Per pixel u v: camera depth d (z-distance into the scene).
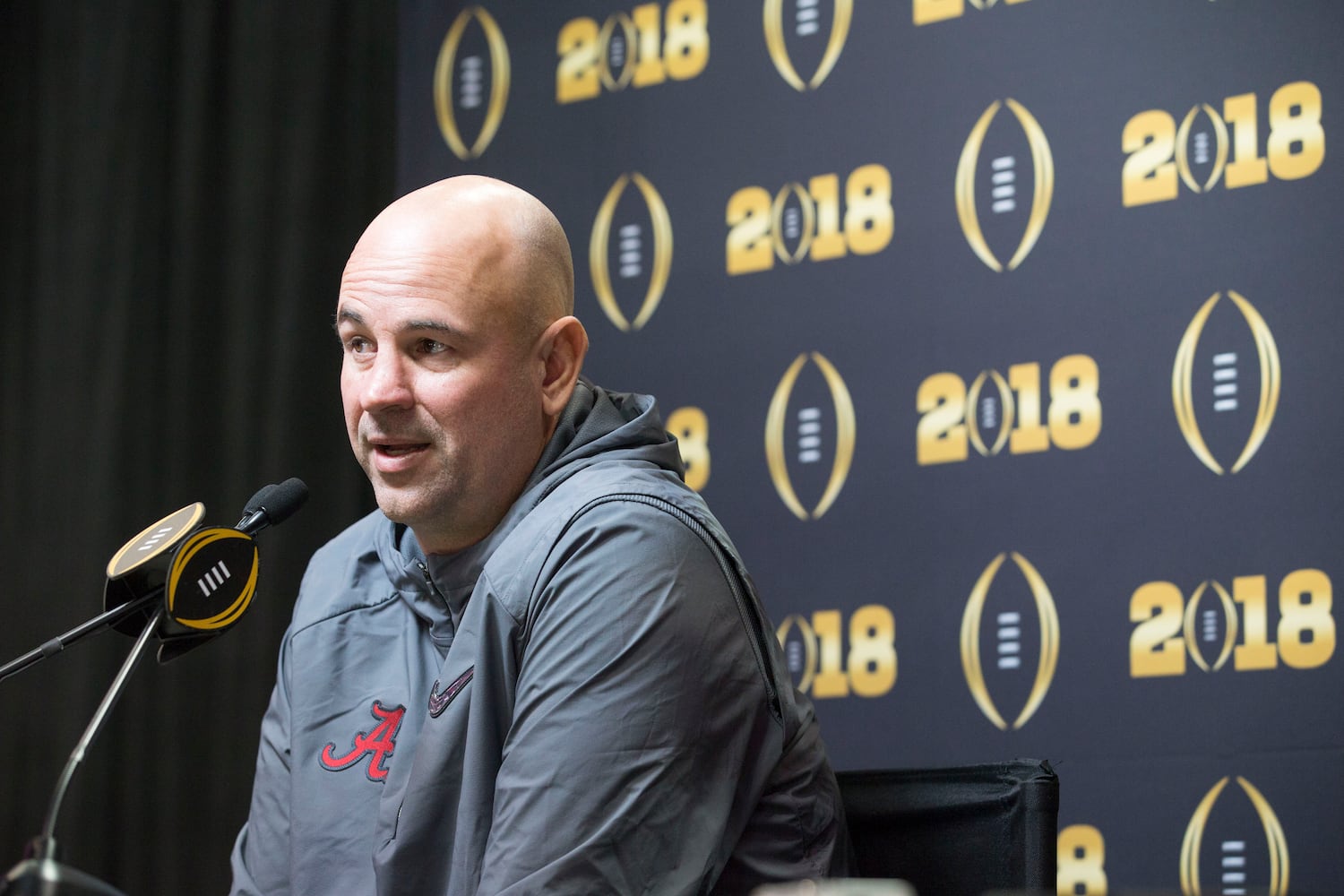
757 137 11.56
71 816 13.12
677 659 5.84
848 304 11.09
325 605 7.07
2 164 14.37
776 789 6.29
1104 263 10.37
